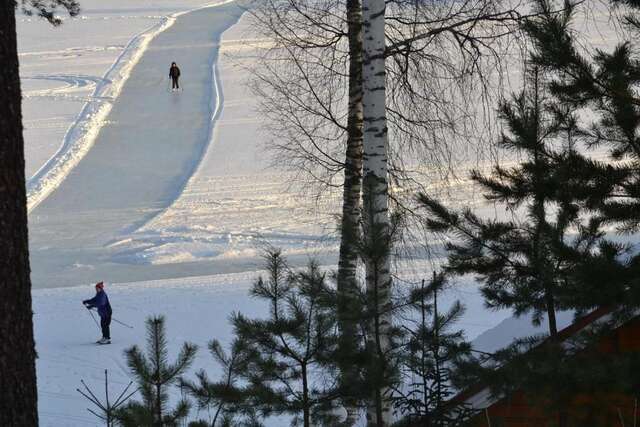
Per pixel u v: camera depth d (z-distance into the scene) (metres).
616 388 17.52
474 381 19.16
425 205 23.06
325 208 75.06
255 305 55.75
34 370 12.96
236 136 122.75
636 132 20.14
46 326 53.00
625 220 19.70
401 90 29.45
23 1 32.56
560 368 17.97
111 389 40.91
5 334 12.56
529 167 21.34
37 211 93.69
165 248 77.38
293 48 32.31
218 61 184.62
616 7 20.33
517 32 27.05
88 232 84.75
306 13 31.55
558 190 20.42
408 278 50.81
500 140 22.31
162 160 113.81
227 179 102.31
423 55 28.89
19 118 12.88
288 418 32.22
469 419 19.39
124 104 150.50
